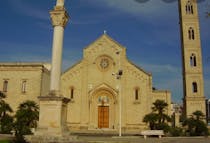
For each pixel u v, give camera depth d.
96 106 62.53
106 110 62.19
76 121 61.62
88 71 63.94
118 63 63.12
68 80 63.72
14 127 40.19
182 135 49.28
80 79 63.53
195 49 67.56
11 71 62.56
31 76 61.81
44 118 26.88
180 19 72.06
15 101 60.97
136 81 62.00
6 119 43.53
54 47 28.83
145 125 59.53
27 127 39.28
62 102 27.39
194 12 69.88
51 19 29.59
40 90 60.84
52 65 28.50
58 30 29.19
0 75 62.56
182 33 69.75
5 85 62.16
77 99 62.72
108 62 63.72
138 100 61.09
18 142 24.72
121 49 63.66
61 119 27.09
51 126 26.58
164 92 63.41
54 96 27.20
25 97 60.91
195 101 63.91
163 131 47.56
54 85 27.98
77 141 26.67
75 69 63.97
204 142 33.41
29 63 63.81
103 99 62.59
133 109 60.88
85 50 64.81
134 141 34.59
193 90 65.50
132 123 60.25
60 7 29.66
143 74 61.91
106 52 64.19
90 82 63.34
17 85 61.78
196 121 50.88
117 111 61.16
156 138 39.94
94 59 64.31
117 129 59.84
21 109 44.47
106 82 62.84
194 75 65.94
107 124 61.56
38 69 61.84
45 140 25.00
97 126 61.56
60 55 28.83
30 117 42.84
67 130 28.61
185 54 67.56
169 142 33.81
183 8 70.62
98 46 64.75
